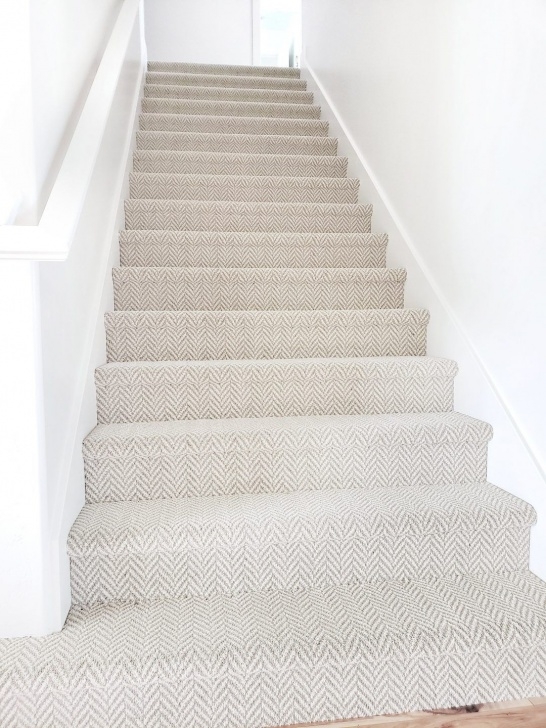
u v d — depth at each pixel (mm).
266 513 1450
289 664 1153
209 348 1999
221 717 1151
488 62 1702
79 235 1569
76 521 1397
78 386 1523
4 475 1157
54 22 1316
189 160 3039
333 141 3408
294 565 1400
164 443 1537
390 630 1227
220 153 3070
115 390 1718
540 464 1479
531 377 1509
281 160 3135
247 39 5445
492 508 1481
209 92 3889
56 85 1333
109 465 1530
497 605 1324
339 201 2979
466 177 1854
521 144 1528
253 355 2027
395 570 1442
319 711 1172
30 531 1180
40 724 1109
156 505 1510
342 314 2059
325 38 3834
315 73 4098
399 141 2461
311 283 2271
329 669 1163
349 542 1413
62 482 1325
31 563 1188
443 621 1259
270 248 2445
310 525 1396
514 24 1552
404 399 1871
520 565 1495
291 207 2697
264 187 2891
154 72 4051
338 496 1572
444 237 2027
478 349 1787
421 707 1199
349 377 1818
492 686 1217
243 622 1261
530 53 1478
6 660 1129
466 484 1671
